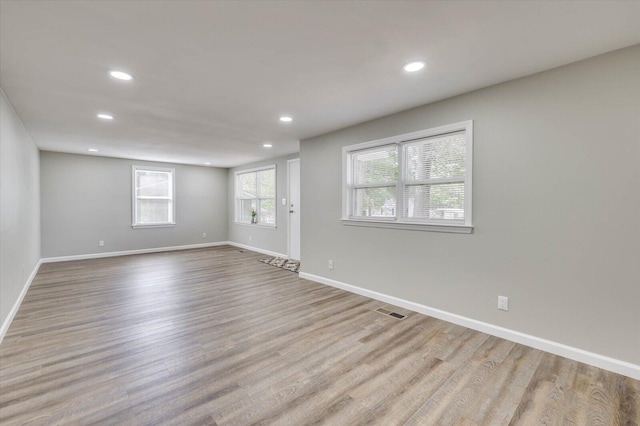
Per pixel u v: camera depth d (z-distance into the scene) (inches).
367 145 149.7
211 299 149.4
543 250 96.8
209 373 84.6
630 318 82.7
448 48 82.0
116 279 187.3
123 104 123.5
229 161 289.1
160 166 293.6
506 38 77.0
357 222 155.9
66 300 147.2
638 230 81.4
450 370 86.0
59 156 240.8
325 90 110.4
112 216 266.8
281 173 262.2
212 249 308.0
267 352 96.6
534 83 97.5
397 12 66.2
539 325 98.0
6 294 112.8
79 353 95.3
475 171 111.5
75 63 88.4
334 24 70.7
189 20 68.4
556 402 72.2
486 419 66.9
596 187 87.4
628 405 71.1
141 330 112.8
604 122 85.7
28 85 103.3
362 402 72.6
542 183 96.6
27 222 165.5
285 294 157.4
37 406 70.2
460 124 114.7
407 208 135.9
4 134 110.4
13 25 69.1
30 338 105.6
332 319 123.4
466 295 115.2
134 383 79.6
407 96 116.6
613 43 79.7
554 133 94.0
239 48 81.2
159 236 293.9
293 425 65.0
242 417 67.2
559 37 76.7
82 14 65.4
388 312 131.0
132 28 71.3
